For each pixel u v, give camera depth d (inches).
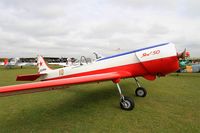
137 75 220.5
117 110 169.8
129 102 167.8
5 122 141.5
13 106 187.5
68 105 189.6
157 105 185.3
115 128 126.7
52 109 175.2
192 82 369.1
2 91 102.0
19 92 117.1
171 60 197.2
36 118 149.8
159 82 368.5
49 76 294.5
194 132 117.9
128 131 121.2
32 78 295.9
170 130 121.6
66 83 138.3
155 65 203.5
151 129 123.8
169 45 203.3
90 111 167.3
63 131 123.4
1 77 488.4
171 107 177.2
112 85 322.7
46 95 243.1
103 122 138.7
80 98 222.8
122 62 221.8
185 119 142.6
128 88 288.5
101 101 205.3
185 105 184.2
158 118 145.7
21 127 131.3
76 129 126.3
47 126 132.6
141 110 168.2
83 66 254.2
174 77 483.2
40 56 346.9
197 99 210.5
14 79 440.1
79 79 154.7
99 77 171.2
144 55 208.1
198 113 157.6
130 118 146.8
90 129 125.8
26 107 183.3
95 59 247.9
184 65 495.5
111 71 227.5
